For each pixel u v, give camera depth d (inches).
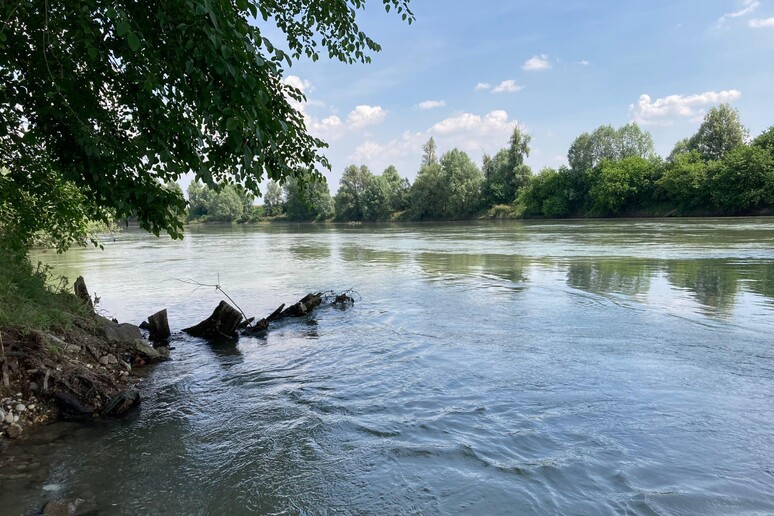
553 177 3351.4
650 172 3004.4
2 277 273.3
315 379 262.4
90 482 158.1
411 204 4025.6
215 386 257.9
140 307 490.6
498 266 732.7
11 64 218.1
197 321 430.3
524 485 150.8
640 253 830.5
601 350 293.3
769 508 135.5
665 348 292.7
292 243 1455.5
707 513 133.8
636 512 135.3
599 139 3614.7
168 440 190.9
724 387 227.1
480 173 3806.6
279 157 238.8
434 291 534.3
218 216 5000.0
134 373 283.1
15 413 203.3
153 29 193.8
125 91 220.5
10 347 228.1
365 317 422.3
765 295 438.6
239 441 188.7
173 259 969.5
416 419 202.8
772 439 175.6
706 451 167.9
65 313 298.8
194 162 228.1
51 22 192.1
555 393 226.1
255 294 554.6
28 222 336.8
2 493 149.8
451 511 139.5
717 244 942.4
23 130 259.8
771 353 277.0
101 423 208.8
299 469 165.8
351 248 1198.9
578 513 136.1
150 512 141.5
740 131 3115.2
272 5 255.4
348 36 274.5
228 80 181.8
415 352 305.9
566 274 620.1
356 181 4370.1
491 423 195.9
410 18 275.9
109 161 227.1
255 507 144.1
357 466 166.7
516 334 338.6
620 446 173.0
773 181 2277.3
